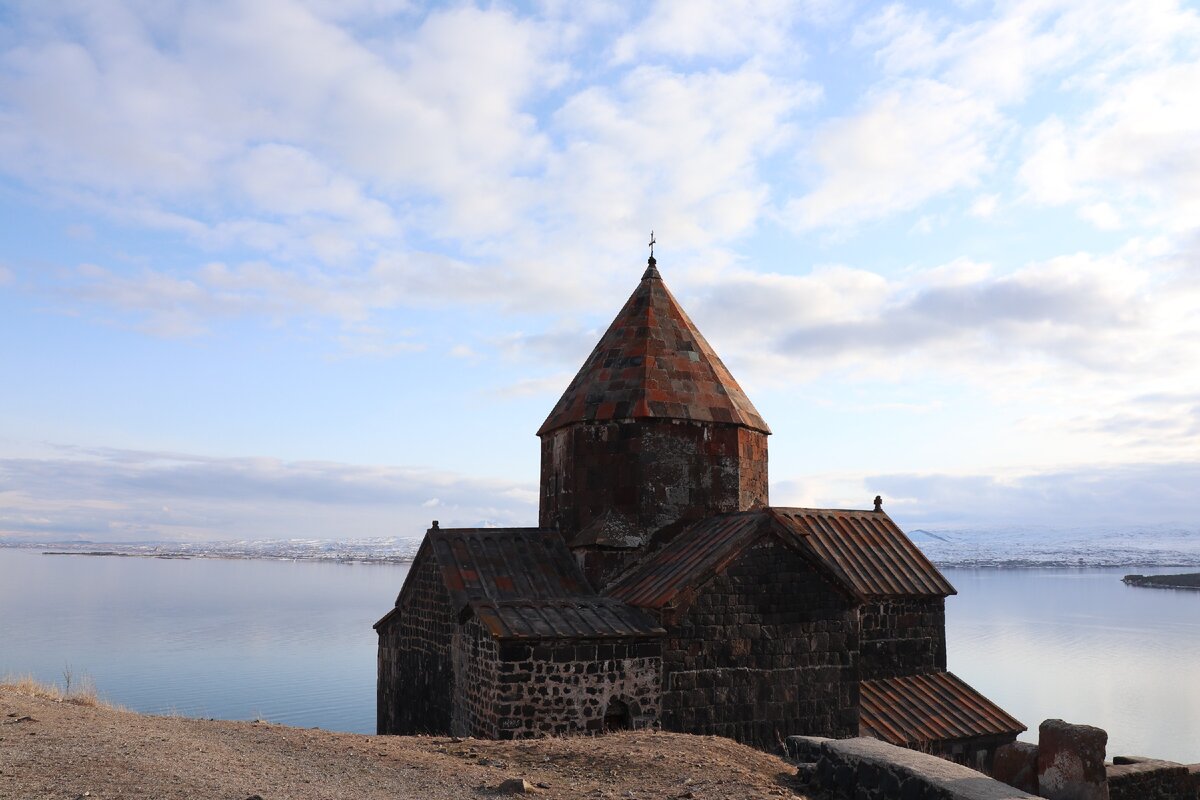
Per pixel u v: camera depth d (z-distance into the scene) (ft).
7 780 27.63
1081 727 36.76
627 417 65.16
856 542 73.26
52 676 175.63
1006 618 401.70
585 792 32.83
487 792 32.07
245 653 225.76
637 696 53.52
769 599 57.47
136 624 308.40
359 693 159.63
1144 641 302.86
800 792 35.99
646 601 56.08
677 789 33.68
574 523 66.33
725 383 70.69
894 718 63.21
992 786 31.65
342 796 29.35
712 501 66.13
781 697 56.75
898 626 70.13
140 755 32.24
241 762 33.37
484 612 54.08
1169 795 47.78
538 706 51.85
